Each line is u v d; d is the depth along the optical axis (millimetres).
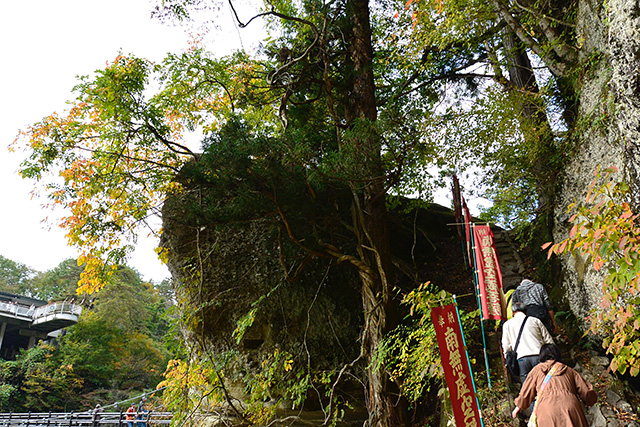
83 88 9289
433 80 10727
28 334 32781
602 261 3596
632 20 4086
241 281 9820
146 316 33719
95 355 27531
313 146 9445
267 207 7668
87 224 9195
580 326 6160
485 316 5168
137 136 9609
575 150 6793
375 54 11109
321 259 9969
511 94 8359
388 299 7738
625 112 4395
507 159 8109
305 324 9328
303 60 9398
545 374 3670
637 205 4473
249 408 7758
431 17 8016
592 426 4762
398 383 6867
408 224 12344
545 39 8023
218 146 7102
